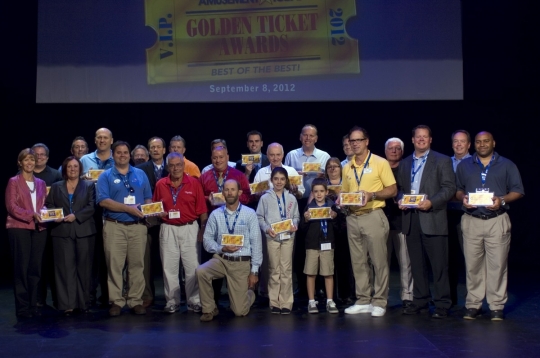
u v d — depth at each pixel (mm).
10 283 7426
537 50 7934
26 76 8273
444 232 5320
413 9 7215
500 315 5219
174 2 7273
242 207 5527
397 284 7145
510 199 5168
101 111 8711
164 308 5766
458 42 7199
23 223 5539
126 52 7262
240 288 5488
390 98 7242
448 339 4652
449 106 8625
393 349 4418
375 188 5418
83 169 6234
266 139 8828
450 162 5371
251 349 4465
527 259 8453
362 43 7246
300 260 6363
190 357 4301
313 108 8758
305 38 7266
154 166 6207
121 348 4539
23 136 8578
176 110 8773
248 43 7285
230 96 7293
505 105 8453
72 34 7223
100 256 6004
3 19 7988
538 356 4227
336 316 5473
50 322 5367
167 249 5625
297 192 5988
